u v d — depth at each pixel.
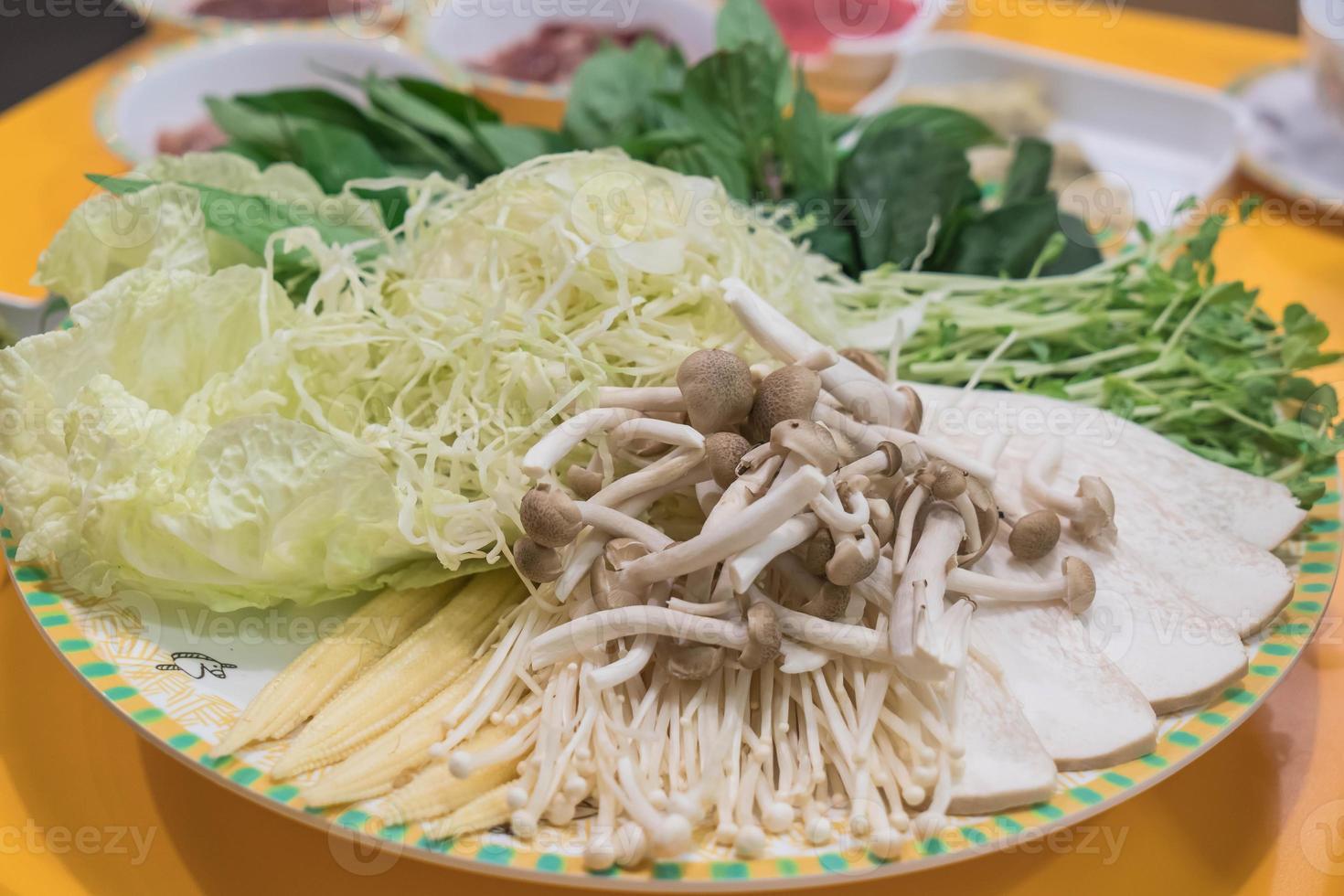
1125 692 0.45
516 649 0.46
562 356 0.50
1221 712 0.46
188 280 0.50
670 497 0.49
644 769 0.44
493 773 0.44
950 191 0.62
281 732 0.45
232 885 0.46
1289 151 0.74
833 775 0.45
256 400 0.49
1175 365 0.57
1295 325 0.57
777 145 0.64
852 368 0.49
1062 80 0.84
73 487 0.47
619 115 0.66
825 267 0.59
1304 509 0.52
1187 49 0.90
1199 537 0.50
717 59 0.62
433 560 0.49
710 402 0.47
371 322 0.52
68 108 0.80
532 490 0.46
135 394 0.51
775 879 0.42
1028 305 0.60
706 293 0.52
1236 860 0.47
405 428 0.49
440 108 0.68
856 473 0.46
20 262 0.67
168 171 0.58
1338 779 0.49
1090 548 0.49
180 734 0.44
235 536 0.46
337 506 0.46
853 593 0.46
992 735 0.44
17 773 0.48
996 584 0.47
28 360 0.49
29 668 0.51
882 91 0.82
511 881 0.46
